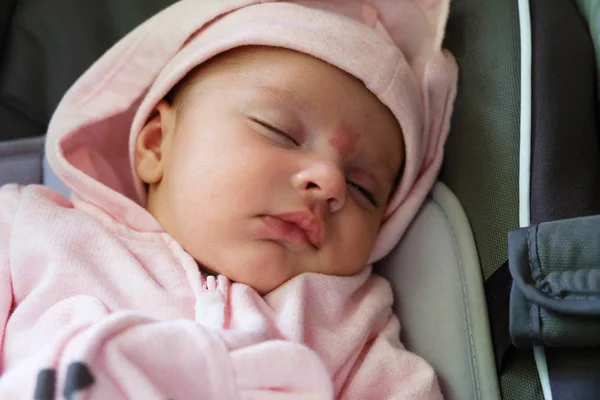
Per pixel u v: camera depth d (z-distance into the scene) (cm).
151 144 99
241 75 90
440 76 100
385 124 94
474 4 103
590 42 96
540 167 85
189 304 82
